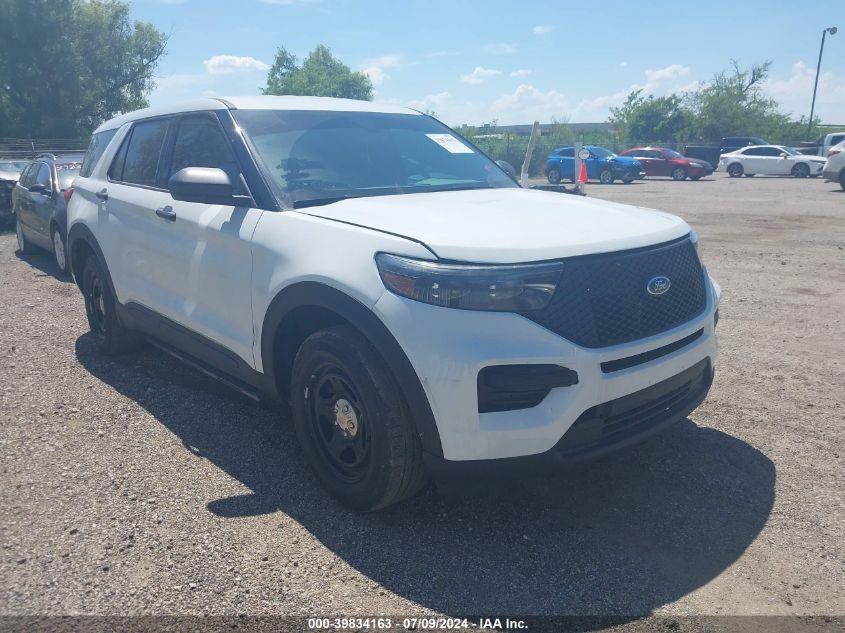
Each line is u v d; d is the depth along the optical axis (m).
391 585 2.78
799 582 2.79
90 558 2.92
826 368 5.21
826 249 10.41
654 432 3.12
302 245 3.32
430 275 2.82
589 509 3.33
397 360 2.88
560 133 37.91
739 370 5.19
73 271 5.77
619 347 2.90
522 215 3.35
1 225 13.98
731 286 8.03
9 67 42.16
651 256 3.12
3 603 2.64
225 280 3.77
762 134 57.28
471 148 4.86
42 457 3.82
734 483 3.55
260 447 3.98
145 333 4.96
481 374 2.77
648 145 45.41
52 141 38.41
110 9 44.84
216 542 3.04
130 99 47.06
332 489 3.35
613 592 2.73
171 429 4.21
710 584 2.78
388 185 4.02
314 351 3.23
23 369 5.25
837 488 3.49
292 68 73.62
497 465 2.86
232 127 4.02
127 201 4.76
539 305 2.80
